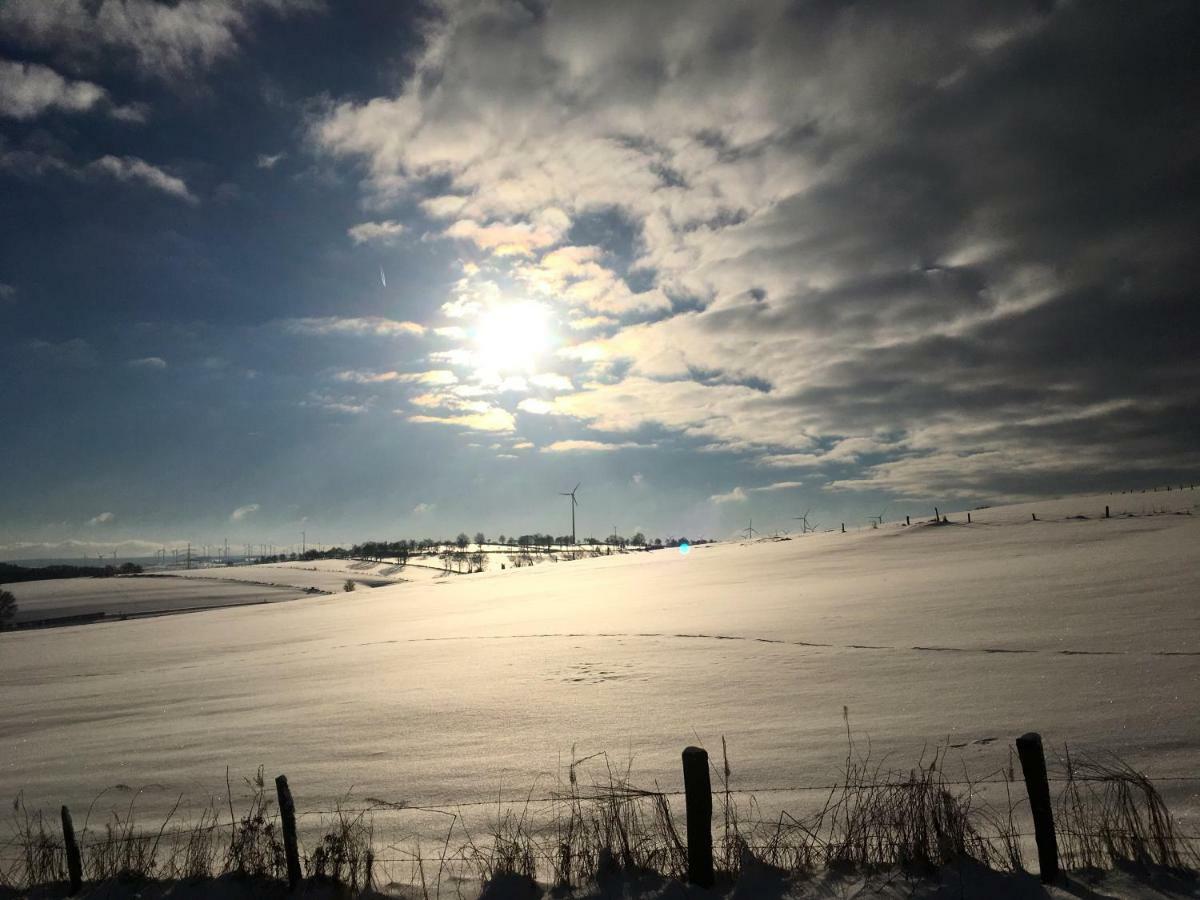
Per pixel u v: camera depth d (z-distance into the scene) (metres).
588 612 34.50
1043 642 16.11
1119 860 5.54
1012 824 6.73
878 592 29.53
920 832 5.79
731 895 5.36
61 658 39.47
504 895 5.66
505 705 14.59
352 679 20.25
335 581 130.38
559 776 9.67
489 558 167.75
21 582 144.50
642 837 6.45
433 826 8.06
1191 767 8.09
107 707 19.53
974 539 51.97
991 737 9.88
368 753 11.70
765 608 28.08
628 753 10.56
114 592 119.94
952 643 17.17
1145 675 12.34
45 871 6.78
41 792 11.07
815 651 17.97
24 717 19.34
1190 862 5.57
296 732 13.66
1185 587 21.23
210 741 13.54
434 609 49.91
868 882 5.37
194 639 44.50
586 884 5.77
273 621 54.09
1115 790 7.56
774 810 7.84
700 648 19.98
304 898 5.84
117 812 9.63
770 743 10.48
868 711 11.91
